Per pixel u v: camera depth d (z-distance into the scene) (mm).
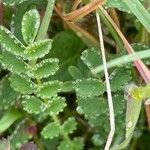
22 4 324
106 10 326
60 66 355
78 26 347
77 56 364
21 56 278
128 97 285
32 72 285
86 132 393
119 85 299
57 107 305
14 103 328
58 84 293
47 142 369
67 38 365
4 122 333
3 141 295
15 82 290
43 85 292
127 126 290
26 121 345
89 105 307
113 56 316
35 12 274
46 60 284
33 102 300
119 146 299
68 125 338
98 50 324
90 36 351
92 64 301
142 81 330
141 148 400
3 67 323
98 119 327
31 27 274
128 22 355
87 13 312
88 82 299
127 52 309
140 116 356
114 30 320
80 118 382
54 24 375
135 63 292
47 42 275
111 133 290
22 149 309
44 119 356
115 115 317
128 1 282
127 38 357
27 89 291
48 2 306
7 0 310
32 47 273
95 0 298
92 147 397
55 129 333
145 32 343
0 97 321
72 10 329
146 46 323
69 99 371
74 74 320
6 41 276
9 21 345
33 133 353
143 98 295
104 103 308
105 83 298
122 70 302
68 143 357
